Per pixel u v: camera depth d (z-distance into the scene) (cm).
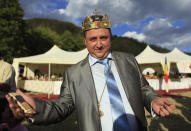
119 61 127
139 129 109
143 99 122
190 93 978
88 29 121
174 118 463
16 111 89
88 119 105
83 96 112
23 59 995
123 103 114
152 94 117
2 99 127
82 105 110
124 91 117
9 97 90
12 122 130
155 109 102
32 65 1328
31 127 398
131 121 110
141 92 120
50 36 3131
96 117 107
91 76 119
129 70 122
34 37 2664
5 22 1873
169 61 1023
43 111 97
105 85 119
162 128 391
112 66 127
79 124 109
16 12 1961
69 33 3588
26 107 87
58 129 392
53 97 864
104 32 120
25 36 2266
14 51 1923
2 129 126
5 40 1848
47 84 1002
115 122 109
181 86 1212
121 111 112
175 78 1201
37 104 96
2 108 126
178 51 1428
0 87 174
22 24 2127
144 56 1245
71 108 122
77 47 3512
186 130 379
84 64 126
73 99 117
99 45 120
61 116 110
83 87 114
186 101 719
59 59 935
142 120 112
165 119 455
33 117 94
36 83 1069
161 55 1170
